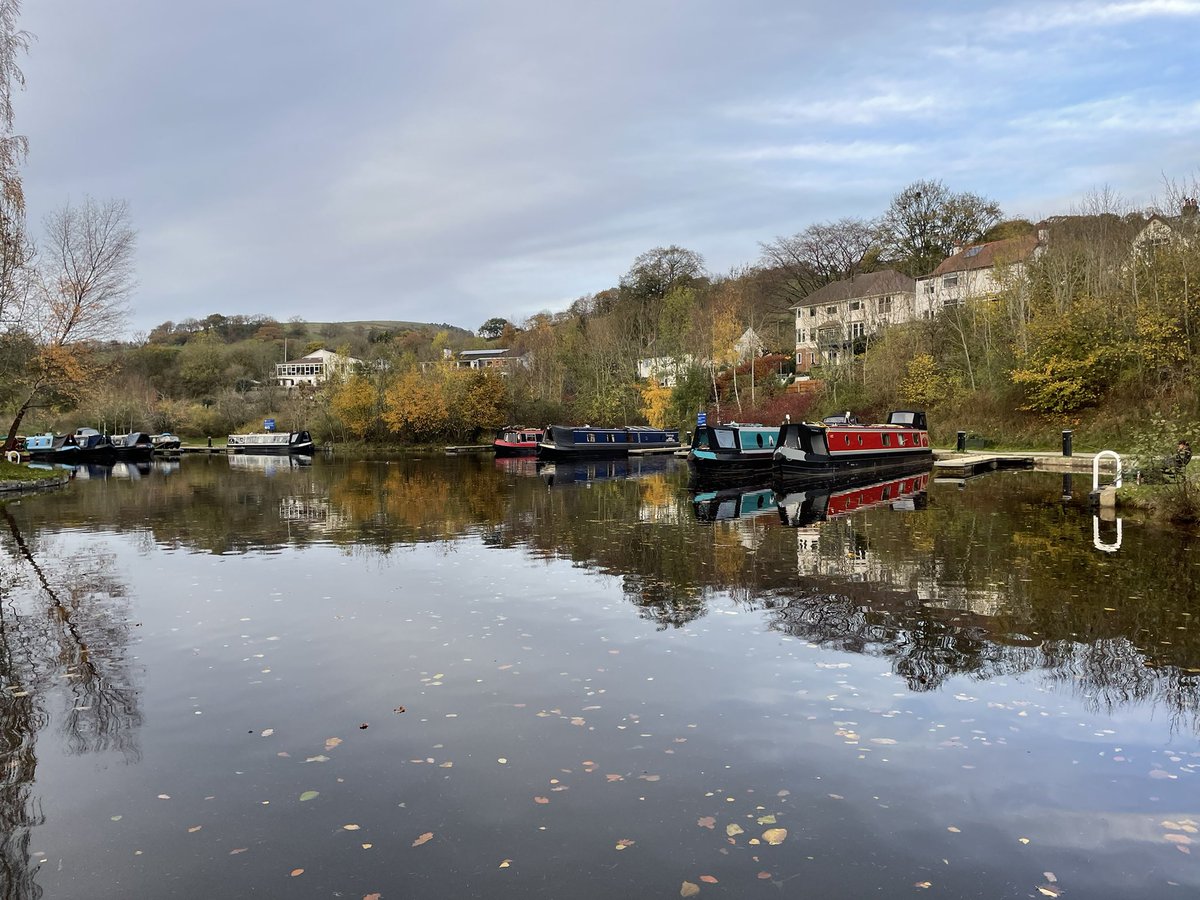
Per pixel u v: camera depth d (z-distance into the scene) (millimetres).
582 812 5402
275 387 80562
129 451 55500
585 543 16156
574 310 106188
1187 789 5684
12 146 25594
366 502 24734
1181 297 34062
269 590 12102
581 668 8281
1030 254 44469
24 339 32594
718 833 5125
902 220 70188
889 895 4477
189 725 6953
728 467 36438
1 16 24469
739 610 10586
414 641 9305
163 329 154625
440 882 4645
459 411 63719
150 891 4609
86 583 12758
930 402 46875
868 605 10773
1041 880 4617
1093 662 8375
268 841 5117
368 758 6254
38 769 6176
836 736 6574
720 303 66188
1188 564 13203
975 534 16641
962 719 6910
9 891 4605
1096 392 37812
